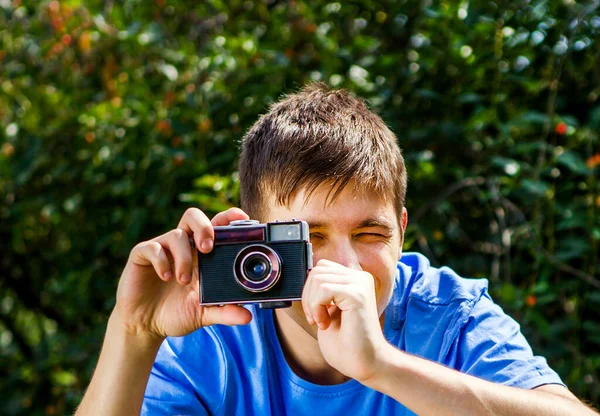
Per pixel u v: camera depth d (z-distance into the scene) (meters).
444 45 3.51
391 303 2.13
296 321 1.91
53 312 4.59
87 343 4.04
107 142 3.91
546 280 3.10
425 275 2.18
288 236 1.75
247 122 3.69
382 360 1.62
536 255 3.10
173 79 3.83
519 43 3.41
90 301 4.21
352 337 1.61
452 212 3.47
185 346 2.04
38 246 4.47
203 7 4.25
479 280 2.16
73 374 4.17
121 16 4.16
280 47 3.83
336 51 3.74
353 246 1.85
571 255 3.05
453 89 3.56
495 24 3.37
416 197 3.50
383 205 1.87
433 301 2.09
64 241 4.39
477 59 3.45
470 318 2.04
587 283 3.12
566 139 3.27
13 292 4.64
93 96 4.19
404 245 3.12
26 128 4.26
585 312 3.17
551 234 3.16
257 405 2.03
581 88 3.40
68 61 4.23
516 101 3.48
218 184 3.18
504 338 1.98
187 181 3.70
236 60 3.78
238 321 1.77
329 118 1.99
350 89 3.63
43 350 4.34
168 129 3.64
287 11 3.91
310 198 1.83
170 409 1.98
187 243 1.79
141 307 1.83
